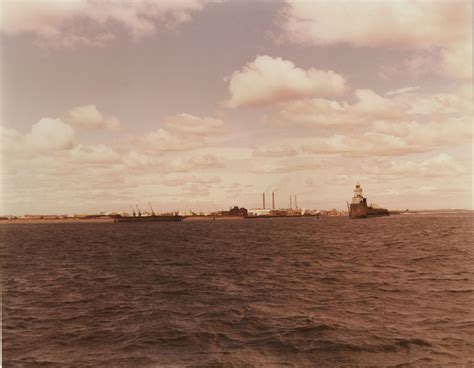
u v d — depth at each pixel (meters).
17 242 94.38
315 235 103.19
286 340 17.52
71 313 23.53
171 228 185.00
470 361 14.82
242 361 15.32
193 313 22.83
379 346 16.47
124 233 138.75
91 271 42.38
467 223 166.38
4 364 15.64
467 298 25.00
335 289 28.73
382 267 39.97
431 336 17.59
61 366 15.38
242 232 130.62
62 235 129.50
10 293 30.08
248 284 31.92
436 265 40.72
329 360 15.17
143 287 31.69
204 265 45.47
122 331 19.62
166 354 16.33
